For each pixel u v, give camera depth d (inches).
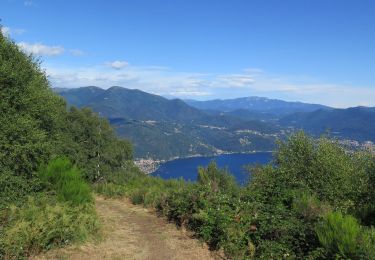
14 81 528.4
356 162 592.1
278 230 390.3
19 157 515.2
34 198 490.3
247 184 634.2
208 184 560.1
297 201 457.4
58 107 734.5
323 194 565.0
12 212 416.2
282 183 565.6
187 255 405.7
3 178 479.8
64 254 374.6
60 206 468.1
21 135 514.3
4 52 557.0
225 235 417.7
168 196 636.1
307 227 387.5
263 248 384.8
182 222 525.0
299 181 586.6
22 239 357.4
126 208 694.5
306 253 366.9
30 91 555.2
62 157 608.1
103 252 396.2
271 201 506.3
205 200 501.4
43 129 604.1
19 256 346.9
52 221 405.1
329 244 344.8
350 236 335.9
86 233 426.3
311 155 614.9
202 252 415.5
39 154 558.9
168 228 518.3
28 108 549.3
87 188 560.7
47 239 378.0
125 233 484.4
